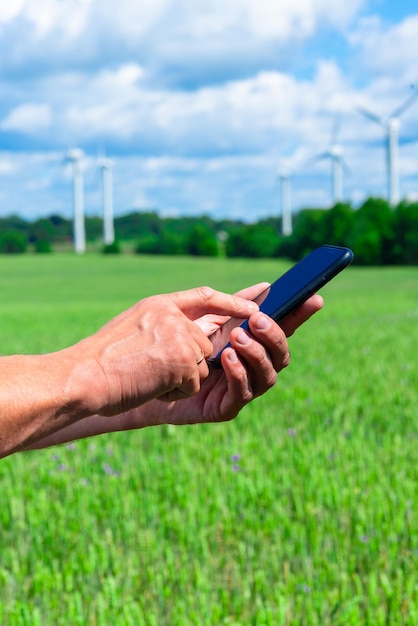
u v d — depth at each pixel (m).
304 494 5.82
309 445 7.07
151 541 4.91
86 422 2.26
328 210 86.94
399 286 45.88
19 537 5.21
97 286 59.41
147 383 1.54
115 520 5.41
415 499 5.38
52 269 81.06
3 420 1.38
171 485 6.07
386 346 15.74
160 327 1.59
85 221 140.50
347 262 1.93
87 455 7.23
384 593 4.27
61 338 21.03
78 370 1.48
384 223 79.25
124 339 1.56
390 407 9.25
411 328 19.89
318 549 4.75
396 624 3.85
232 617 4.11
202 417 2.12
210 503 5.57
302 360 13.81
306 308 2.00
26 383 1.43
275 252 96.06
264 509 5.62
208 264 84.81
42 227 134.88
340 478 6.04
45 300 45.59
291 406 9.51
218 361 1.96
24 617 3.73
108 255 108.44
